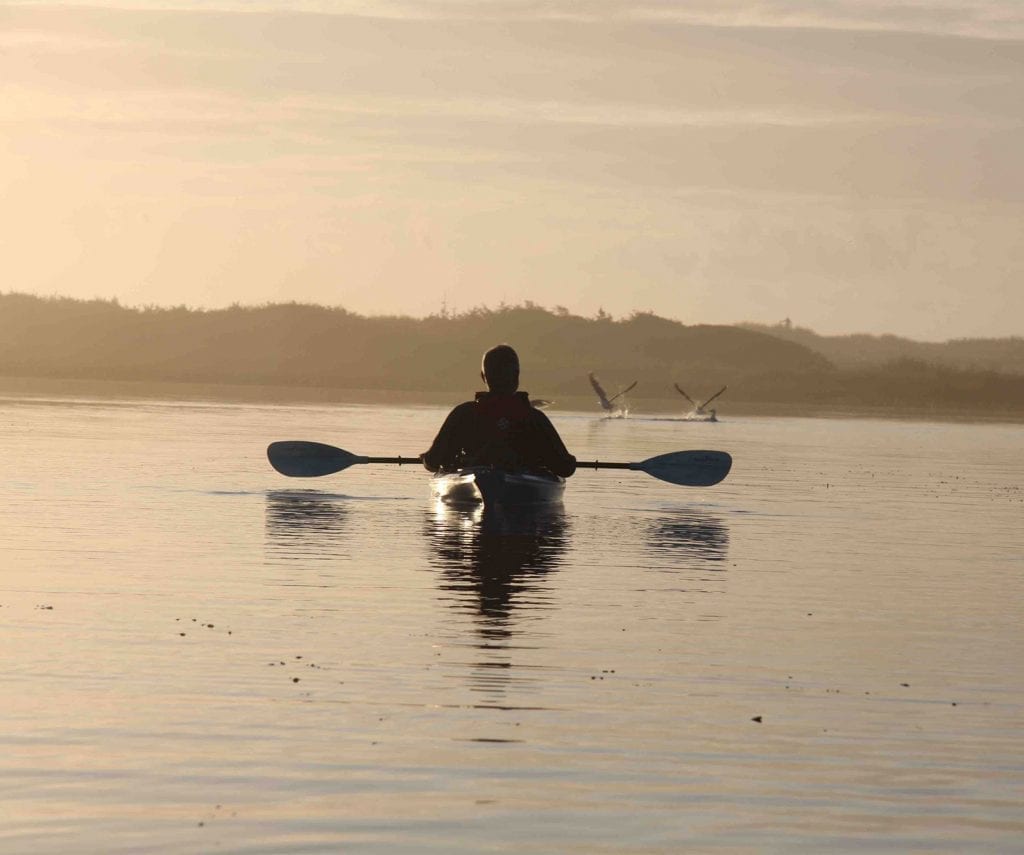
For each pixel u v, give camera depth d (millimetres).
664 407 106438
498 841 7441
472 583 16328
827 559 19500
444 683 10992
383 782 8383
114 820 7648
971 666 12148
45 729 9359
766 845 7461
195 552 18594
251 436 45938
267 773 8508
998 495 31672
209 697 10359
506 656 12102
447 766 8727
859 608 15242
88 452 37062
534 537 21281
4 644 12148
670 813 7941
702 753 9180
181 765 8633
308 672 11273
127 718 9703
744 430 64250
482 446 24969
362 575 16797
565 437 51188
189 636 12680
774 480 34656
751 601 15562
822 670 11875
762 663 12102
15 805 7855
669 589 16312
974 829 7770
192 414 63125
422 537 20891
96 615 13672
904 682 11469
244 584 15875
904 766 8969
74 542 19344
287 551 18891
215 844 7312
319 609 14281
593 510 25969
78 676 10961
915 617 14703
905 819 7918
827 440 57625
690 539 21578
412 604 14719
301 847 7297
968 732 9867
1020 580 17688
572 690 10867
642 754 9109
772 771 8797
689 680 11352
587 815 7871
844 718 10203
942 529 23969
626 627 13672
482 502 25078
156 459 35250
